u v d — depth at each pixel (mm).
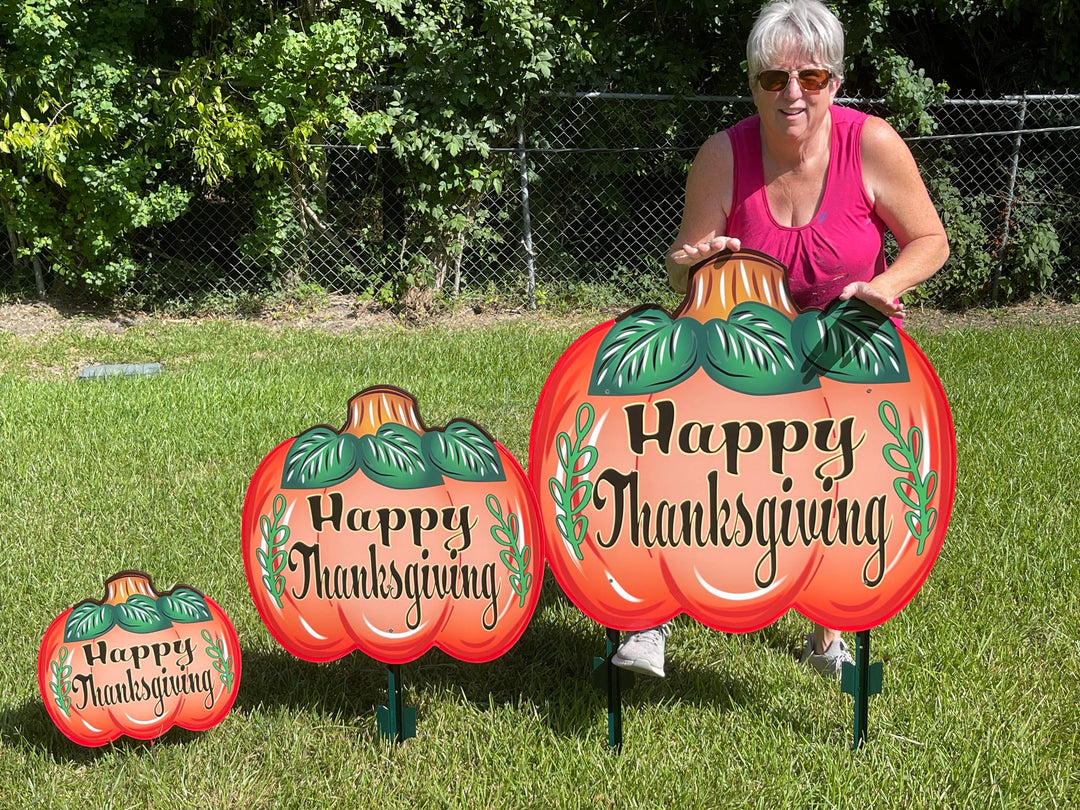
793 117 2574
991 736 2662
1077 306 9297
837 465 2480
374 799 2461
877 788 2480
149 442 5055
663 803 2467
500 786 2504
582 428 2500
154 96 8227
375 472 2557
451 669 3121
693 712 2848
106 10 7980
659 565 2518
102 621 2543
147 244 9102
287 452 2549
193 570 3648
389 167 9227
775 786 2496
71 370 7133
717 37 9547
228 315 8906
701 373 2469
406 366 6766
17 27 7711
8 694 2875
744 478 2480
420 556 2576
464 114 8766
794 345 2457
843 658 3037
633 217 9945
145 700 2572
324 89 8359
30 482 4504
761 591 2514
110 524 4059
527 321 9023
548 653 3213
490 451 2582
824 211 2707
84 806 2438
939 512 2523
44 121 8172
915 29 9914
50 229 8352
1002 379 6219
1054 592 3471
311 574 2572
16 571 3629
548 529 2535
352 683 3037
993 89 10047
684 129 9609
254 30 8500
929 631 3227
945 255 2658
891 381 2475
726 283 2449
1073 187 9617
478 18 8867
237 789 2500
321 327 8664
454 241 9023
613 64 9102
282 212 8633
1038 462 4680
